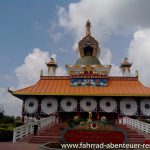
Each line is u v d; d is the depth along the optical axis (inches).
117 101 1838.1
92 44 2431.1
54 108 1834.4
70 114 1862.7
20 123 1475.1
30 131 1181.7
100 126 789.9
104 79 1916.8
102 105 1828.2
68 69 2068.2
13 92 1772.9
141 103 1835.6
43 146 706.2
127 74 2220.7
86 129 786.2
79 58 2442.2
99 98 1844.2
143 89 1859.0
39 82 1967.3
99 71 2094.0
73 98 1851.6
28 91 1811.0
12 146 884.0
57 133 1138.7
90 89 1861.5
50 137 1062.4
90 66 2074.3
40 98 1856.5
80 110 1824.6
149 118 1813.5
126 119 1547.7
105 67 2090.3
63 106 1838.1
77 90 1847.9
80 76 1924.2
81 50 2439.7
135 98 1843.0
